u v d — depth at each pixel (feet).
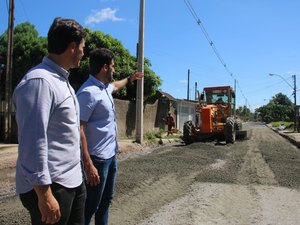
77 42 10.61
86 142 14.34
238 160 47.34
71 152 10.41
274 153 55.98
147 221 21.44
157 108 106.42
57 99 9.96
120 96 92.32
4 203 25.26
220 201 26.16
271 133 130.52
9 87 65.00
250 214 23.32
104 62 15.05
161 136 89.04
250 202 26.12
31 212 9.93
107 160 14.92
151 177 33.71
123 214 22.49
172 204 25.12
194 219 22.00
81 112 14.26
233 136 72.74
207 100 84.07
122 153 56.54
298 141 79.10
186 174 36.11
